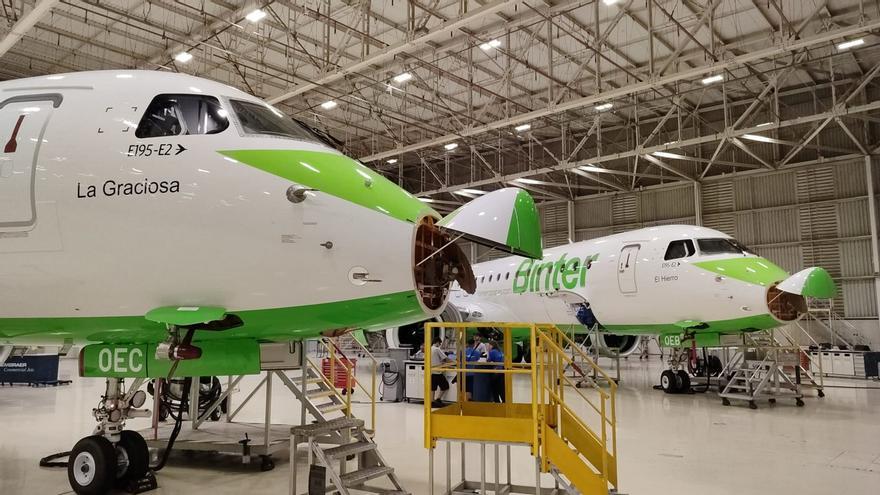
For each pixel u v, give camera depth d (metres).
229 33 18.67
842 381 19.03
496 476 5.72
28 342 6.12
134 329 5.35
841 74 23.58
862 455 7.91
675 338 14.25
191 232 4.90
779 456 7.83
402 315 5.25
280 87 23.64
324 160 5.26
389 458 7.84
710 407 12.55
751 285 12.63
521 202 5.04
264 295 4.98
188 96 5.29
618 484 6.47
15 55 20.72
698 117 24.61
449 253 5.52
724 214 26.83
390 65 21.12
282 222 4.93
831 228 24.42
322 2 17.11
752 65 22.00
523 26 18.09
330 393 9.05
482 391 10.16
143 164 5.00
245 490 6.23
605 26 19.00
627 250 14.65
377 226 5.08
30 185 5.04
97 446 5.72
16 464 7.48
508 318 18.14
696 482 6.55
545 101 24.34
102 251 4.97
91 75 5.55
